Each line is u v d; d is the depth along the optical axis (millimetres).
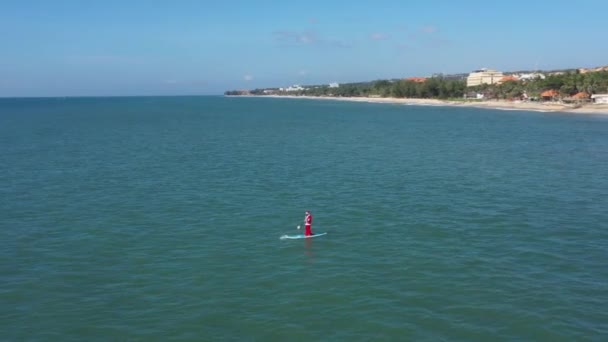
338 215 46281
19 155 84750
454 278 31672
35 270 33312
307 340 24547
